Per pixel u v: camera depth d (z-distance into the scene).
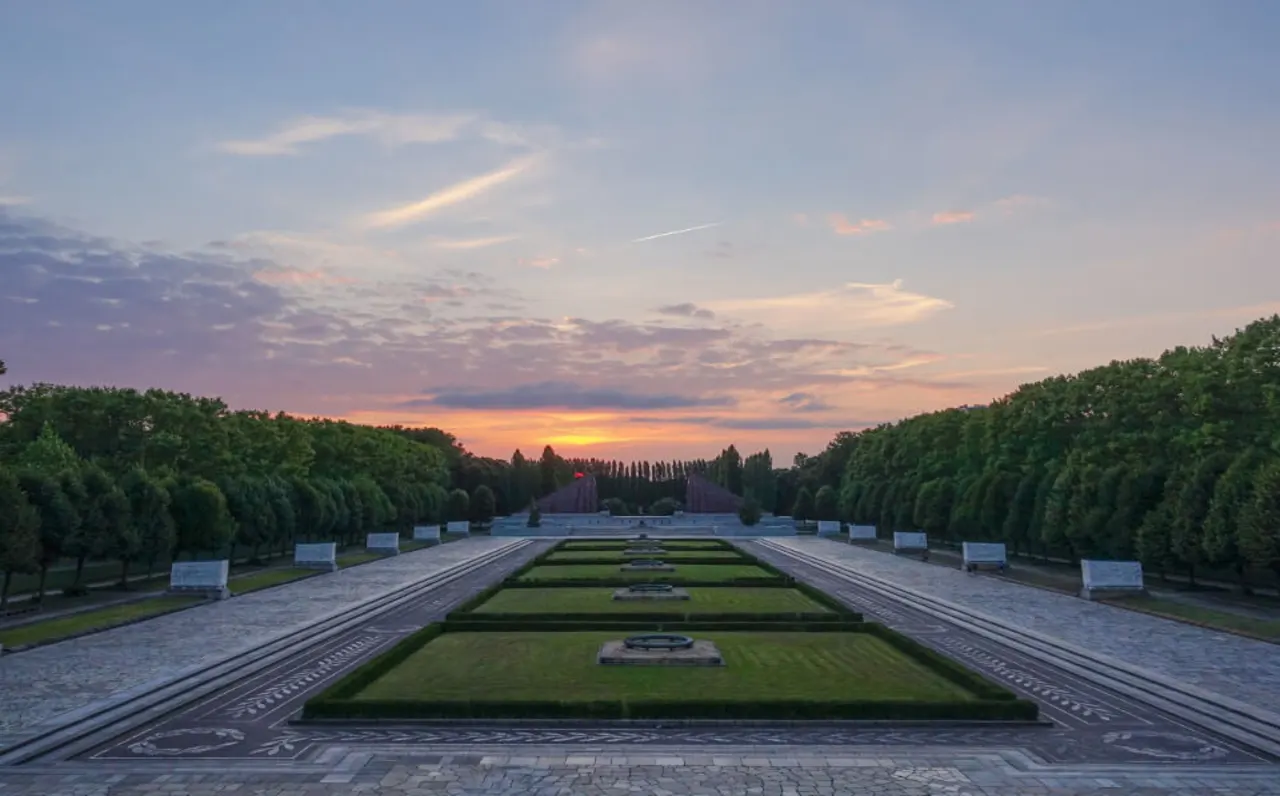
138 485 58.94
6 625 41.97
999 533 80.19
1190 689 29.25
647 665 33.09
